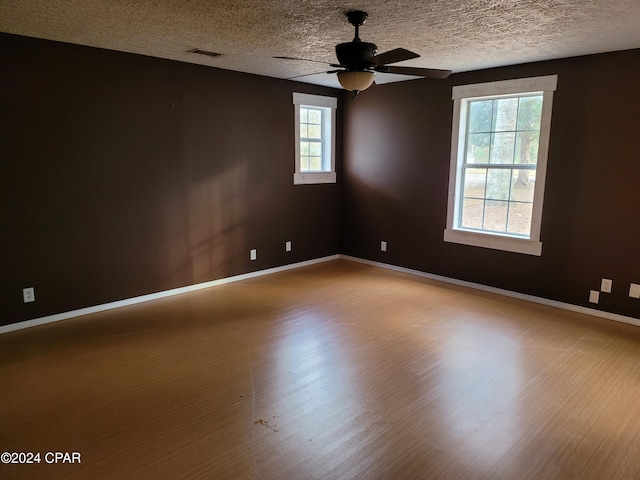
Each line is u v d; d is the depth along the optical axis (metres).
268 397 2.70
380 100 5.61
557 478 2.02
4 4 2.73
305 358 3.22
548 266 4.38
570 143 4.09
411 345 3.45
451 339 3.56
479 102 4.75
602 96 3.87
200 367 3.07
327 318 4.02
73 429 2.37
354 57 2.77
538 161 4.30
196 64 4.53
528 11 2.77
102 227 4.10
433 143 5.14
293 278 5.36
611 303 4.00
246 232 5.26
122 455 2.17
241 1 2.63
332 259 6.36
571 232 4.18
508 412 2.55
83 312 4.07
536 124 4.36
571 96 4.04
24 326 3.74
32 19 3.04
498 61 4.23
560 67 4.07
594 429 2.39
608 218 3.95
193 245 4.79
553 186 4.25
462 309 4.27
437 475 2.04
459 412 2.54
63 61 3.70
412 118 5.30
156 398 2.68
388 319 4.00
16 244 3.63
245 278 5.34
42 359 3.18
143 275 4.44
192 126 4.60
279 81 5.30
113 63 3.97
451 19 2.94
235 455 2.17
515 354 3.29
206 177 4.79
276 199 5.51
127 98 4.10
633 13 2.80
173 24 3.13
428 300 4.54
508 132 4.57
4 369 3.03
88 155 3.93
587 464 2.12
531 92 4.30
